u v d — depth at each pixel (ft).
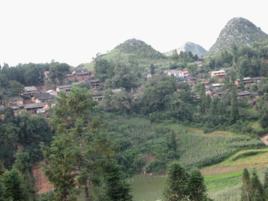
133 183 336.08
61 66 560.20
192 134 407.64
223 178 298.56
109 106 457.68
